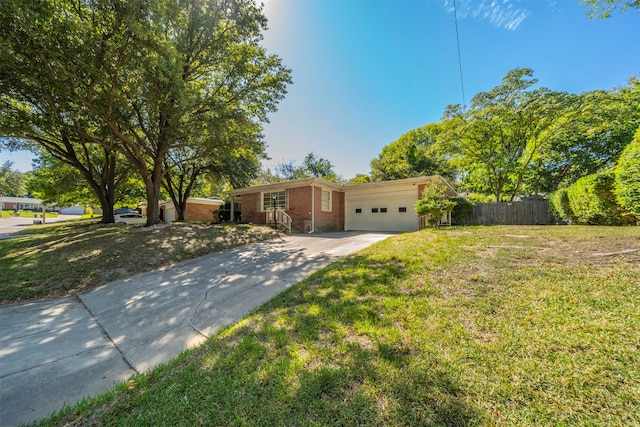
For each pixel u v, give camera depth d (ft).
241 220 52.70
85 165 50.60
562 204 31.58
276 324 9.41
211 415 5.45
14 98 25.34
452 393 5.43
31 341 9.96
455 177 75.15
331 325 8.80
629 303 7.91
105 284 17.39
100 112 25.61
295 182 42.68
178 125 29.32
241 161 56.18
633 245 13.06
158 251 24.02
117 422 5.55
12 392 6.98
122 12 20.06
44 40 19.17
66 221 79.36
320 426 4.95
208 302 13.30
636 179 18.56
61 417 5.95
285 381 6.24
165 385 6.65
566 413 4.74
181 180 57.72
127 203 89.71
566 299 8.68
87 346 9.52
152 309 12.85
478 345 6.91
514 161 47.39
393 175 74.90
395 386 5.72
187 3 25.66
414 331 7.91
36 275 18.24
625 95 40.65
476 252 15.57
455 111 47.47
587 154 48.62
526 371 5.81
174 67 23.27
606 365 5.72
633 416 4.53
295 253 23.20
